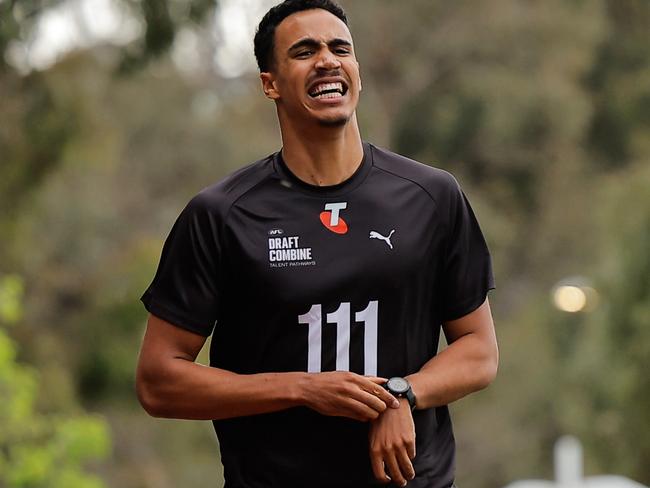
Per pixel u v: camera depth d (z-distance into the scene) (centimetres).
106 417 6931
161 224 8838
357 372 1380
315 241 1392
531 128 9088
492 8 9031
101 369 6397
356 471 1390
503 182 9238
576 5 9150
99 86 6353
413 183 1422
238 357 1419
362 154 1426
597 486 4053
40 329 6412
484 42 9062
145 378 1422
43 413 5709
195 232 1410
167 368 1404
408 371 1401
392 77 9038
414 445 1343
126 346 6412
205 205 1409
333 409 1336
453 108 9000
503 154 9131
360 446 1388
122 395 6419
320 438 1389
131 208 8769
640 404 6231
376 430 1345
